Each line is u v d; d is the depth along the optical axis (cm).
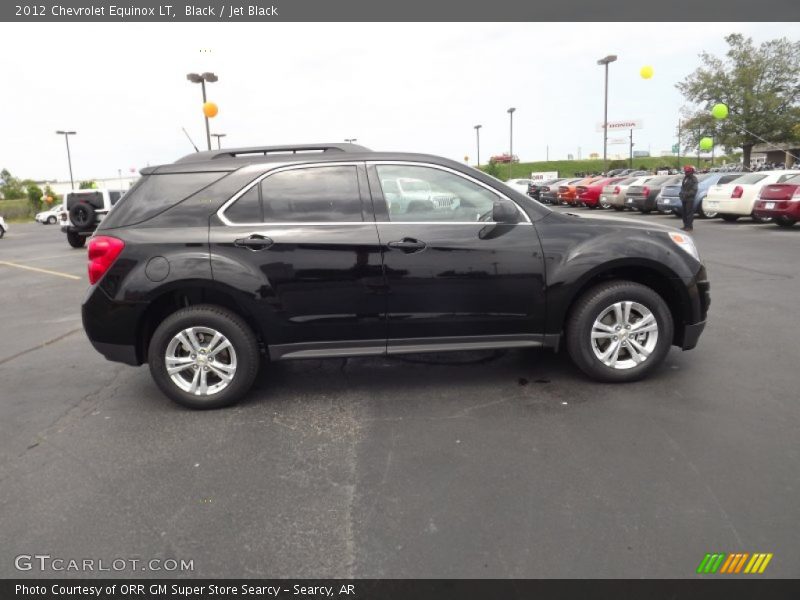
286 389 432
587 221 414
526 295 397
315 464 316
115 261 379
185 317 383
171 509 276
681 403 377
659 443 324
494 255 392
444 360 484
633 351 412
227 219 386
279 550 244
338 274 384
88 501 286
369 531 254
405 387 427
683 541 239
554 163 9175
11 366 523
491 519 259
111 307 381
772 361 451
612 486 282
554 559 231
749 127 4053
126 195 398
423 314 393
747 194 1513
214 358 392
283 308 384
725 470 293
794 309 614
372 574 227
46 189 5728
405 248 385
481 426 355
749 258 966
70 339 620
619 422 352
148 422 380
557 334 407
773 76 4078
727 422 347
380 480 296
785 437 326
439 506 271
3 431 374
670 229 421
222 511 273
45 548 250
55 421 387
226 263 377
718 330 542
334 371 468
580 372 442
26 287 1019
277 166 395
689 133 4403
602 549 236
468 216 399
